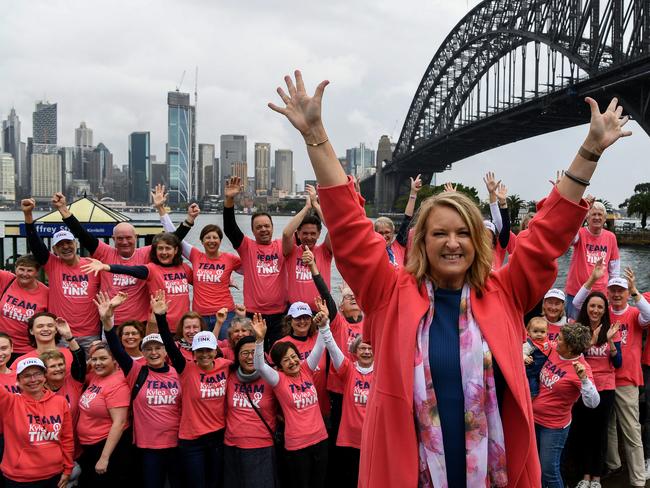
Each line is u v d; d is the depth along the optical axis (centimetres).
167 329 546
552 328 602
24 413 505
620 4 4475
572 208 221
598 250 784
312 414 554
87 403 556
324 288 633
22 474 502
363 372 573
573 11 5500
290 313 626
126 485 562
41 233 1312
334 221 230
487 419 225
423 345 227
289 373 554
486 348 225
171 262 719
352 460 566
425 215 236
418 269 235
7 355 543
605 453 639
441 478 221
